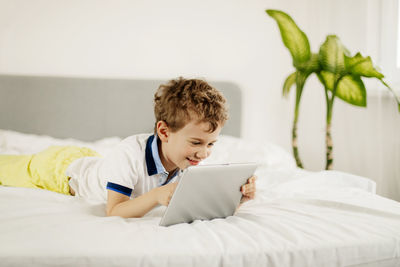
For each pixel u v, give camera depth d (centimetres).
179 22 232
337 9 218
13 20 219
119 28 228
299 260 65
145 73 231
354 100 182
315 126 238
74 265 60
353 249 68
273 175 134
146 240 66
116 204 88
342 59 173
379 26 186
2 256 59
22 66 222
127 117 224
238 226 77
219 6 234
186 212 79
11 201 88
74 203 97
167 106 86
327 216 83
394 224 79
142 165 93
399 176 177
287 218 81
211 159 168
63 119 220
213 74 237
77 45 225
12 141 184
